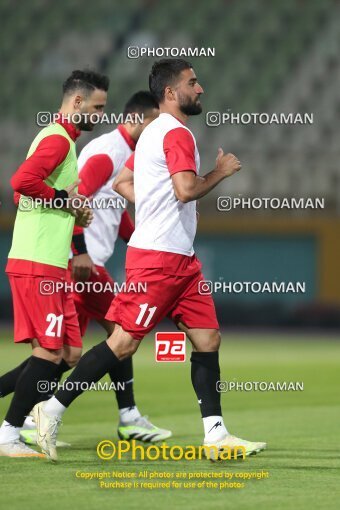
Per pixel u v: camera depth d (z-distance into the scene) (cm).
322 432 2425
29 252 1914
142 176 1864
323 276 8906
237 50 10975
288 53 10812
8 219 9431
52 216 1923
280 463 1880
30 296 1920
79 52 11244
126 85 10650
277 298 9025
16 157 10125
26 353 5328
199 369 1914
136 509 1448
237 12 11369
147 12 11562
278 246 9031
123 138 2286
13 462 1867
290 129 9881
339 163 9419
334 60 10581
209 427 1903
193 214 1878
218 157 1830
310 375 4253
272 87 10431
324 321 8588
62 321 1939
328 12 11119
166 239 1844
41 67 11206
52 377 1950
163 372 4378
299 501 1516
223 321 8912
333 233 8888
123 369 2214
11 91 10875
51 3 11775
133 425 2239
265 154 9606
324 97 10231
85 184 2233
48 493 1559
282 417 2794
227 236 9125
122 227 2389
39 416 1833
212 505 1483
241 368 4609
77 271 2223
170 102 1895
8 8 11794
